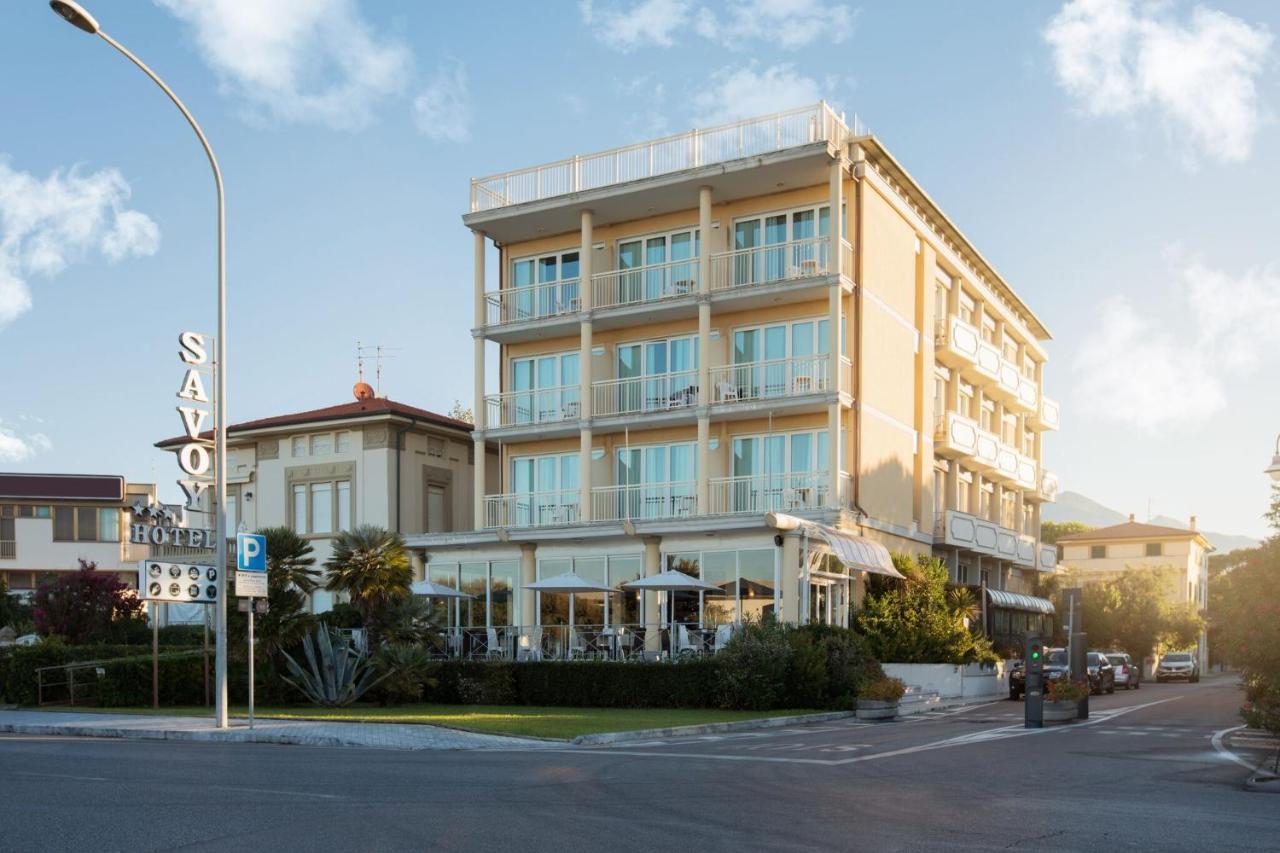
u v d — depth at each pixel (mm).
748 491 34688
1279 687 17203
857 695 26656
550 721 21672
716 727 21594
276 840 8867
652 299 36469
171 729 19578
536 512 39562
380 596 27844
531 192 39000
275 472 44250
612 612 33812
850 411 34688
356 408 43469
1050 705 24516
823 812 10773
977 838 9453
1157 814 10961
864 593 34625
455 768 14180
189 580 20672
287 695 27750
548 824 9797
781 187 36062
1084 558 86750
